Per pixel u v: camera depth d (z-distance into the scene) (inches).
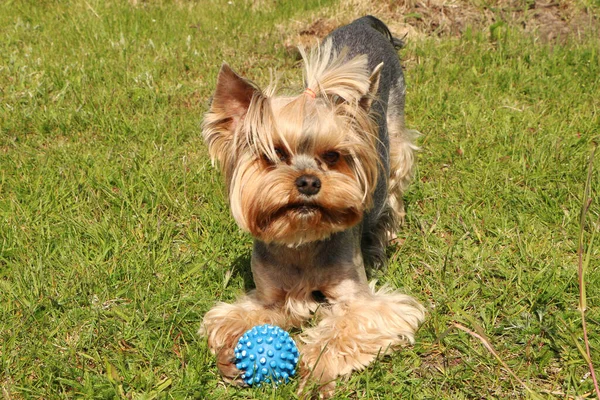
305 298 40.2
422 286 41.8
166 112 56.3
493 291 40.5
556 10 70.6
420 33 70.3
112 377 36.0
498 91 58.4
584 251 42.4
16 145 52.3
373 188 38.9
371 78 38.3
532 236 43.8
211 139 38.3
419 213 47.2
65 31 71.6
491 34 67.5
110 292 40.8
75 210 46.4
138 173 49.2
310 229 37.3
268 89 38.4
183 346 38.3
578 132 53.0
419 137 52.6
